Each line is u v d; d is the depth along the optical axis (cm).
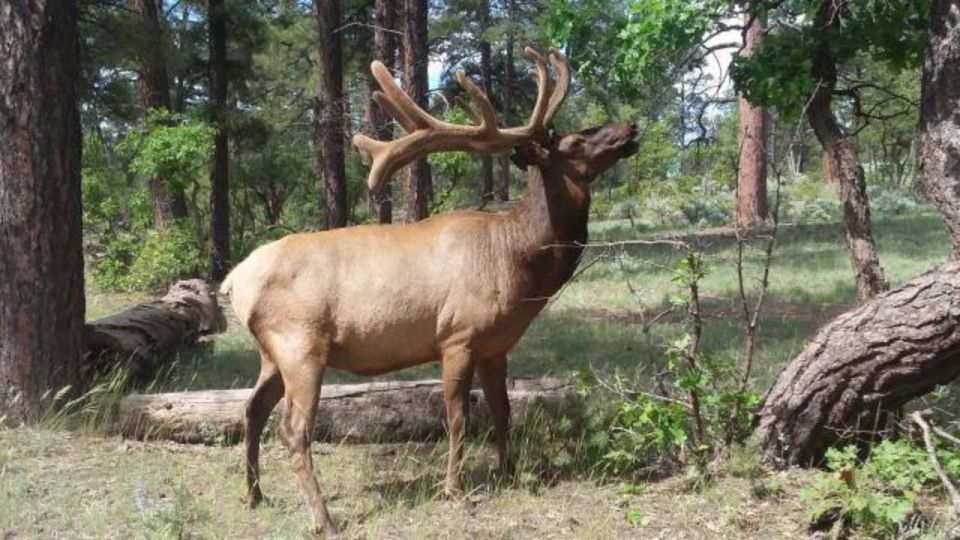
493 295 512
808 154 3772
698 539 456
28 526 478
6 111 649
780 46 700
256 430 523
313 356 495
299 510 515
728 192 3228
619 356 934
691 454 541
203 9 2056
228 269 1955
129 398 652
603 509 500
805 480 503
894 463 462
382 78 519
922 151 528
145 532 469
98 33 1609
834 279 1464
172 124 1877
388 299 501
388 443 642
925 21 696
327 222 1859
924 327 470
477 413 639
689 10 704
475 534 473
